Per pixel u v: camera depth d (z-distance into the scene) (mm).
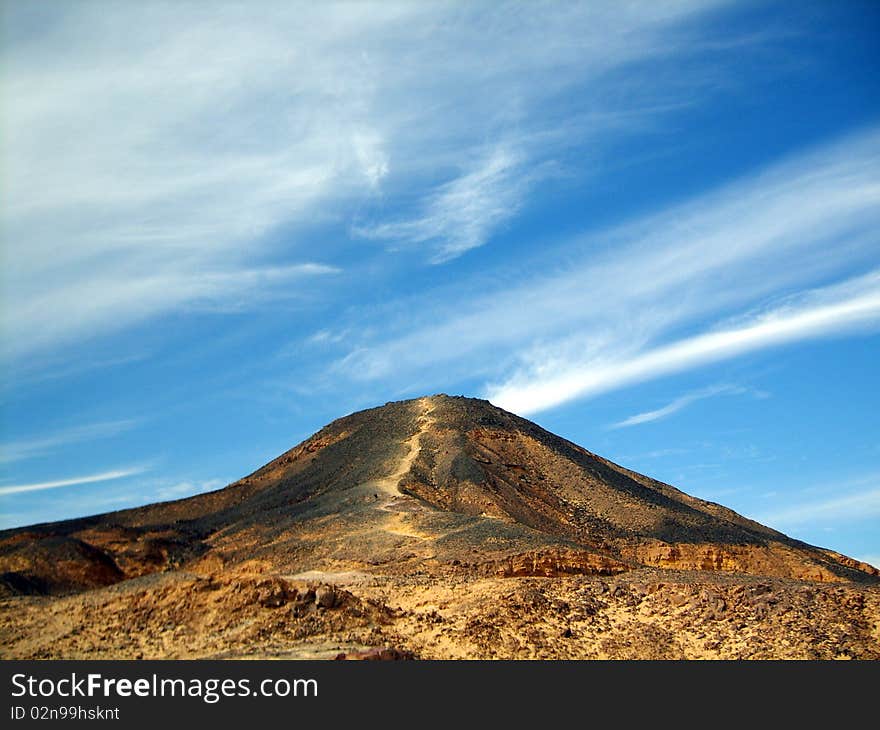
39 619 63906
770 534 145625
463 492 123500
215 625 60312
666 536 126188
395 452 142000
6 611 66625
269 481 152250
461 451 137125
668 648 65812
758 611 69875
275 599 62000
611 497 137500
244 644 57938
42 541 107250
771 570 122062
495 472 135500
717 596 72125
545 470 145625
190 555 116250
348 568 90312
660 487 164500
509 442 150375
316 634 59938
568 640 66062
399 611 67938
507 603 69062
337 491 129875
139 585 66500
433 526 101938
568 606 71562
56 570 101250
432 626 65125
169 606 62438
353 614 62844
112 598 64562
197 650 57281
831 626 66812
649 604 73188
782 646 64375
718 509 160625
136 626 61250
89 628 61656
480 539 92938
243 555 108500
